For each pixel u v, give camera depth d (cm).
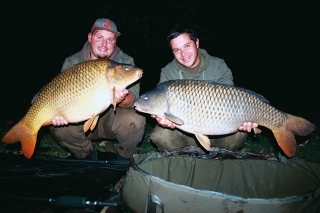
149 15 452
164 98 134
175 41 151
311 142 223
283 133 139
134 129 164
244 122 136
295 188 131
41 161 150
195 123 134
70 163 149
